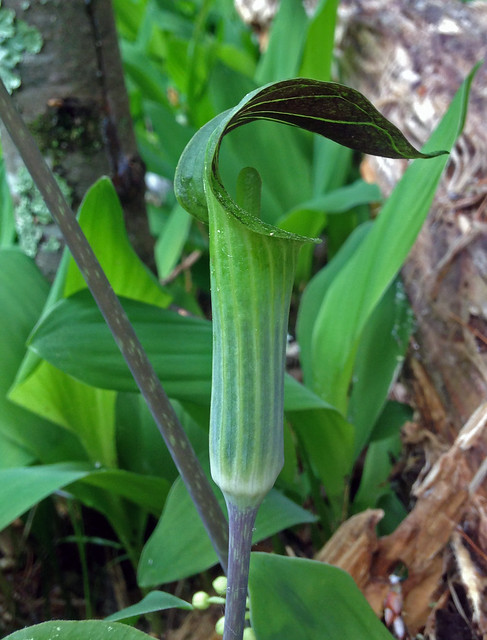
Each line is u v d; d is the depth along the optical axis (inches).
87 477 9.4
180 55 23.5
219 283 4.6
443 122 9.5
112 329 6.3
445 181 14.2
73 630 5.7
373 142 4.9
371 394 11.9
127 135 12.9
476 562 9.4
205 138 4.8
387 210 10.5
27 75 11.9
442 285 12.5
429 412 12.5
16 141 5.7
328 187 17.1
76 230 6.0
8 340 11.1
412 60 17.5
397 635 8.9
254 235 4.4
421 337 13.1
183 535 8.7
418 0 19.9
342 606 6.9
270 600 6.8
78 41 11.8
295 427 10.3
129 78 21.4
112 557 13.6
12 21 11.6
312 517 9.2
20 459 11.1
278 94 4.3
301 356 12.9
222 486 5.0
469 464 9.3
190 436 11.5
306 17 19.8
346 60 22.2
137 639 5.7
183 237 15.2
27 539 13.7
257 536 8.7
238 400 4.8
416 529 9.1
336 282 11.3
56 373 10.0
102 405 10.7
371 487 11.9
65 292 9.7
